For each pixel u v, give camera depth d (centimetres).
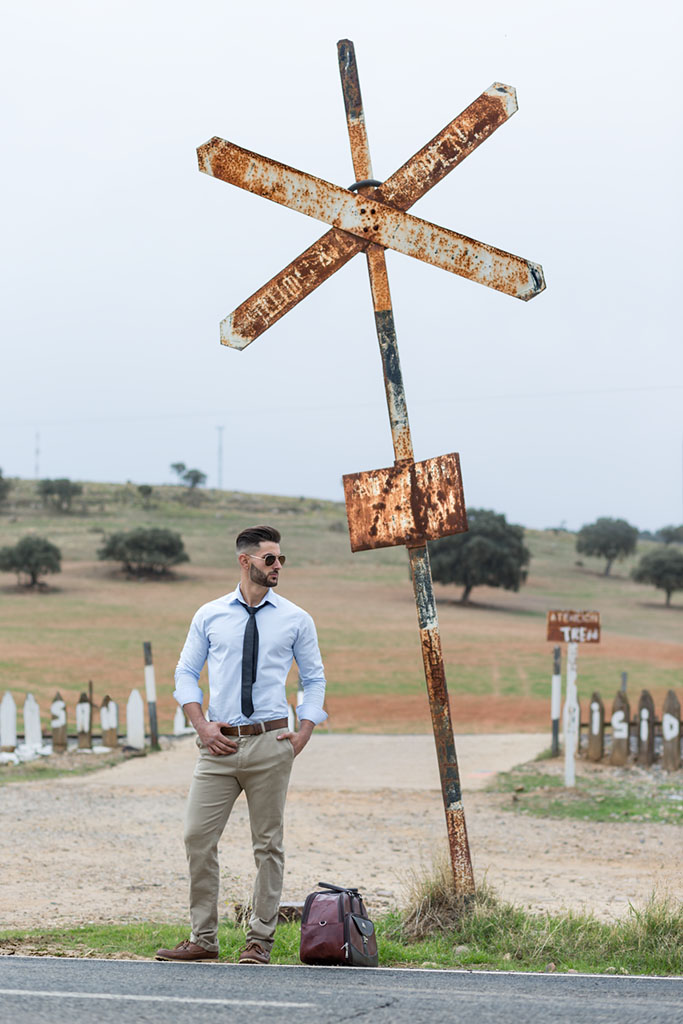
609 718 2528
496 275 637
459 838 656
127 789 1444
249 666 548
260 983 467
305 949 536
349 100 654
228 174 643
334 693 3569
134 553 8506
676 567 8331
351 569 9044
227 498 14438
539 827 1205
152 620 6084
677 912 638
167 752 1838
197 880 554
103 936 645
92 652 4719
